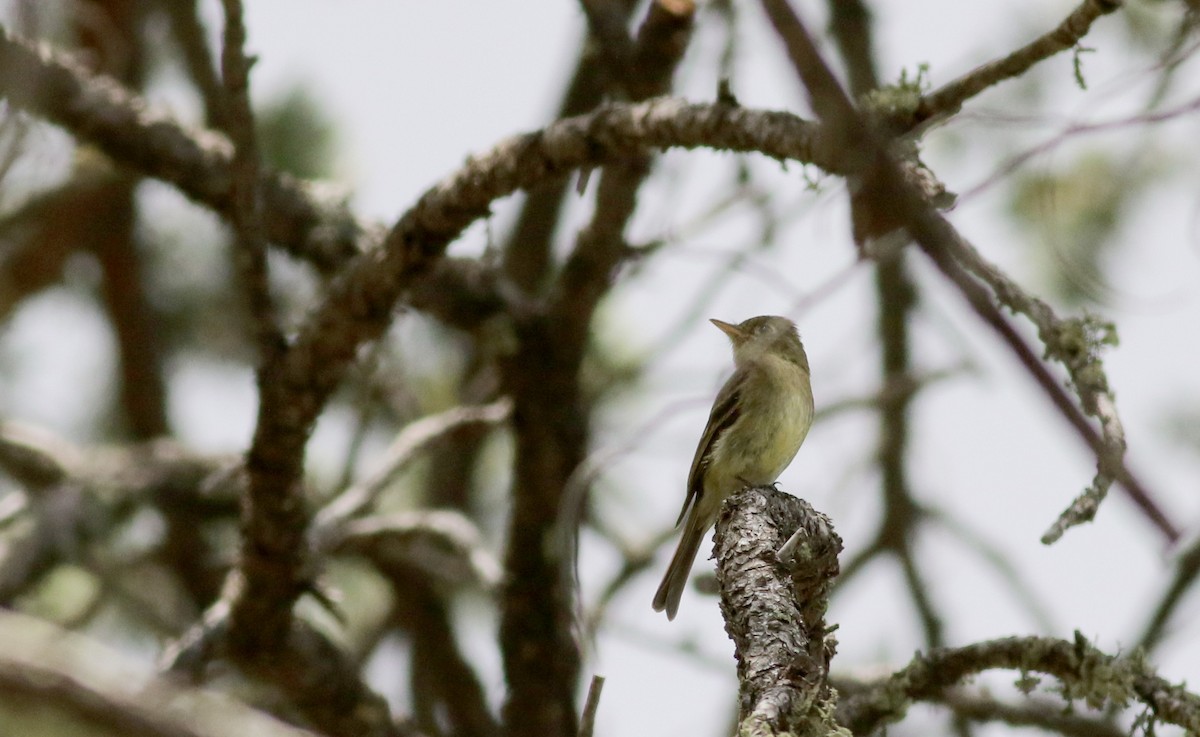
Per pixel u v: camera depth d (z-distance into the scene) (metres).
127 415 13.12
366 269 8.68
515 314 10.81
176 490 11.70
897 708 7.23
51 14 11.09
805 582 6.31
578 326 10.89
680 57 9.52
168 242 13.45
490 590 11.25
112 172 11.28
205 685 9.58
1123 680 6.53
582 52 12.48
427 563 11.47
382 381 12.60
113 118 10.32
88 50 12.20
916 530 12.77
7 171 5.98
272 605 9.70
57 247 12.17
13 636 3.50
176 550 12.21
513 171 8.17
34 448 11.66
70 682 3.18
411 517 11.33
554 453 11.08
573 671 11.21
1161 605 10.77
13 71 5.97
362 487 11.20
